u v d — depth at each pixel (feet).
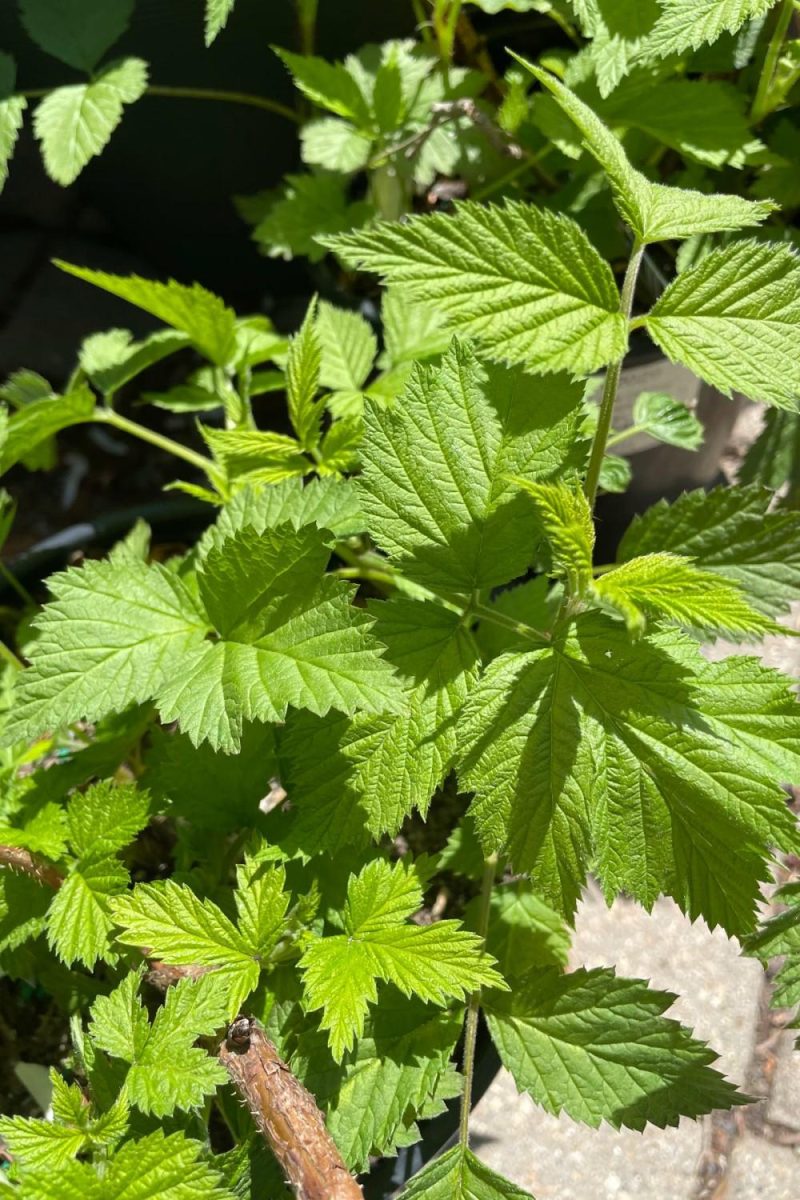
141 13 2.56
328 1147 1.69
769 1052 2.24
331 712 1.86
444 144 2.47
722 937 2.32
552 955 2.06
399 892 1.82
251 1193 1.82
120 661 1.85
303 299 3.14
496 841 1.81
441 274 1.79
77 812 1.91
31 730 1.83
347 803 1.84
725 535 2.01
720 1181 2.15
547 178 2.50
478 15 2.61
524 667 1.83
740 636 1.99
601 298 1.80
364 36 2.65
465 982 1.76
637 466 2.49
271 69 2.68
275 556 1.81
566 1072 1.87
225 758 1.97
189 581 2.14
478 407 1.86
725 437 2.62
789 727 1.78
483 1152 2.17
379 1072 1.87
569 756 1.80
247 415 2.31
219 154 2.90
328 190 2.57
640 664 1.81
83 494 3.05
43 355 3.15
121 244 3.43
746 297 1.78
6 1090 2.13
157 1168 1.69
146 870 2.23
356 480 1.86
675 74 2.36
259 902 1.81
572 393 1.85
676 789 1.79
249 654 1.82
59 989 2.01
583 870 1.80
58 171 2.37
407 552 1.87
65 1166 1.69
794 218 2.50
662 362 2.34
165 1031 1.75
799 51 2.24
